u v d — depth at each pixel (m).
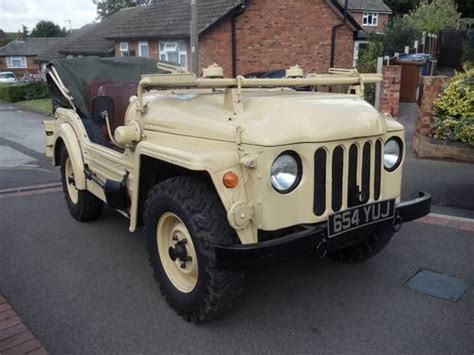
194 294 2.97
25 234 4.73
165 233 3.26
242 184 2.75
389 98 10.41
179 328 3.08
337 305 3.34
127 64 5.56
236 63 17.14
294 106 2.87
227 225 2.85
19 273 3.87
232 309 3.29
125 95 4.83
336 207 2.93
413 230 4.65
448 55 20.27
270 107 2.89
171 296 3.21
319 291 3.54
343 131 2.87
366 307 3.31
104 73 5.39
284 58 18.31
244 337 2.98
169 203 3.00
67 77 5.12
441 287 3.57
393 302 3.37
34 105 20.16
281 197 2.72
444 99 7.44
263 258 2.60
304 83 3.32
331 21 19.28
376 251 3.76
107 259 4.13
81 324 3.13
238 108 2.96
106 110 4.62
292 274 3.81
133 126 3.53
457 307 3.29
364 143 3.02
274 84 3.15
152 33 18.53
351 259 3.93
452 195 5.68
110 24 24.92
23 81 26.16
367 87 12.02
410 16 27.67
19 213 5.40
